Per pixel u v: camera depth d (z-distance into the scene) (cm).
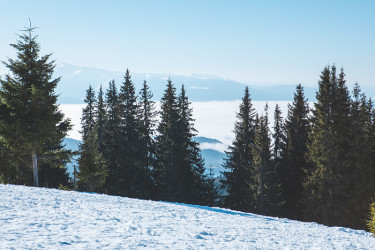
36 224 802
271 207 4172
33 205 1153
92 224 875
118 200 1708
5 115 2822
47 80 3127
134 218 1071
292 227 1354
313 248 843
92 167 3891
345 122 3703
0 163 2934
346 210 3447
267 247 792
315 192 3588
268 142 4241
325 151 3534
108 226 866
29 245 582
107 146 5244
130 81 5172
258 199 4159
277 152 5106
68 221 889
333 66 3769
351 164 3584
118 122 5219
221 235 918
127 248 625
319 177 3562
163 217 1191
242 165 4675
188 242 746
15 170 3112
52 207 1151
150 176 5047
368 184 3522
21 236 654
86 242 650
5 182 2977
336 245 940
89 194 1923
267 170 4188
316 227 1475
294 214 4356
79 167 3878
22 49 3058
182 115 5084
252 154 4456
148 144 5269
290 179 4444
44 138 2880
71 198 1525
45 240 633
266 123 4706
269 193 4134
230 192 4666
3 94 2864
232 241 832
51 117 2909
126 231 818
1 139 2841
